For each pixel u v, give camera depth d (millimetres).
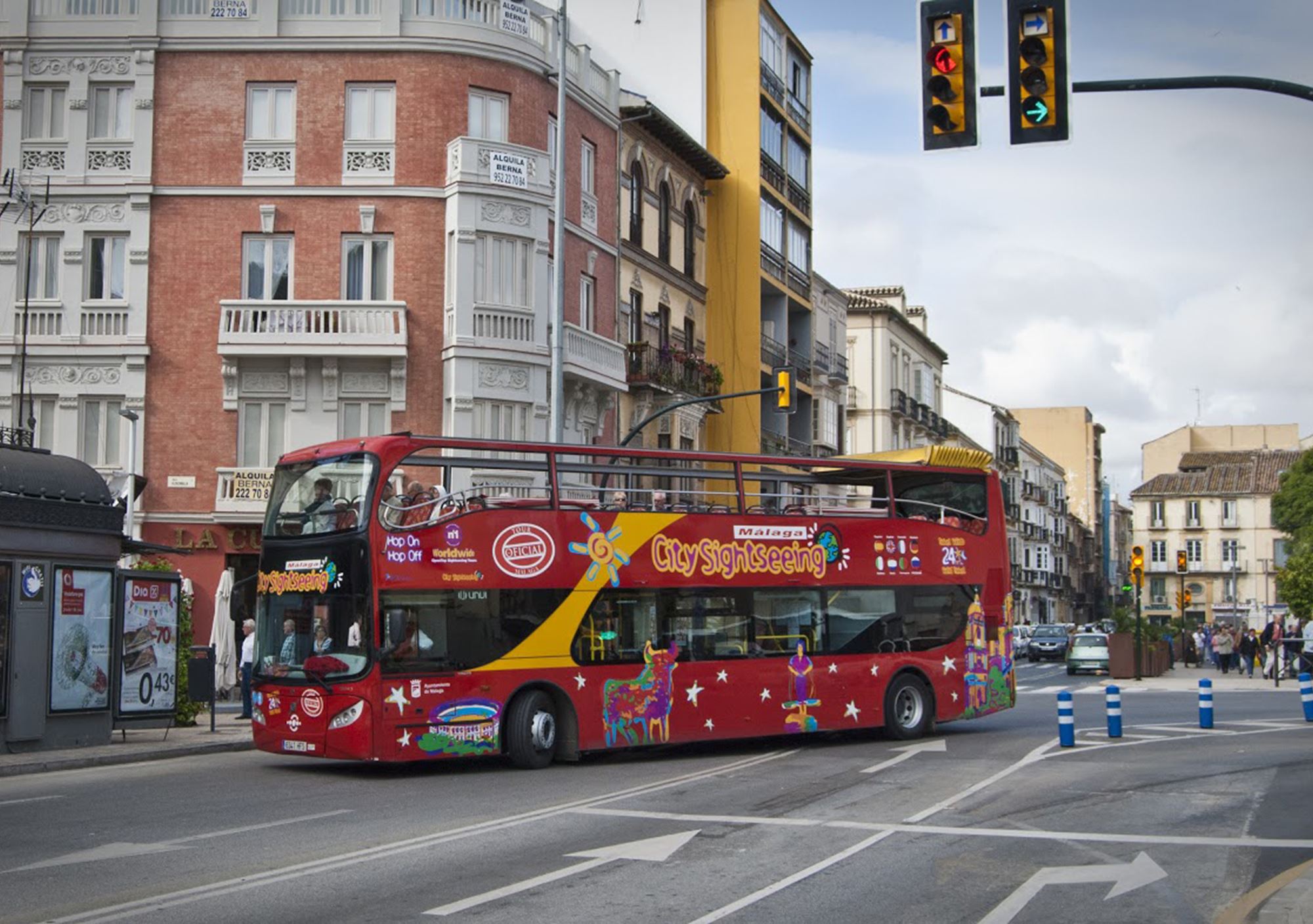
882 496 23734
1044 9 13406
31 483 20328
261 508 34219
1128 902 10172
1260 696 35969
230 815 14406
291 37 35562
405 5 35656
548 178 36219
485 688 18797
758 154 49062
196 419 34906
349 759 18391
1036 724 26156
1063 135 13414
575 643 19672
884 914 9719
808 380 56438
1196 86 14031
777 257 51719
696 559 21062
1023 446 110250
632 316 42219
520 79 36656
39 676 20375
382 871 11102
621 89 43062
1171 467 125312
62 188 35312
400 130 35469
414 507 18672
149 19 35500
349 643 18234
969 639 24172
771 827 13500
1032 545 110750
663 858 11734
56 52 35469
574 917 9469
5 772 18391
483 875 10953
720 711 20906
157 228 35344
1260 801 15203
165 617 22656
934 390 85250
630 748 22406
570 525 19891
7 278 35156
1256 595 111188
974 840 12758
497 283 35281
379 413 35031
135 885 10477
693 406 43688
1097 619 140750
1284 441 124875
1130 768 18203
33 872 11008
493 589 19078
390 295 35219
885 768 18672
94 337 35000
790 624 21953
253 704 19969
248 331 34500
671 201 45531
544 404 35688
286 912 9547
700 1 48969
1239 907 9914
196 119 35500
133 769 19453
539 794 16266
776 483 22328
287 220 35375
